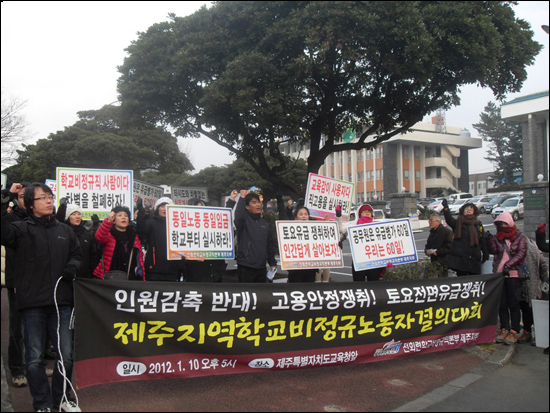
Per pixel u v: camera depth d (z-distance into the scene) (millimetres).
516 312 6801
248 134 12320
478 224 7754
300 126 12164
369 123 13492
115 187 7223
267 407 4512
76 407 4246
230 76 10367
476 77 10711
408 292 5984
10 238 4133
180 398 4637
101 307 4473
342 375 5484
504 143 49875
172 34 12164
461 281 6398
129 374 4574
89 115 35219
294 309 5305
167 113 12844
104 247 5633
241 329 5066
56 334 4391
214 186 39594
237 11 11258
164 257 6227
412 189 54969
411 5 10180
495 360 6047
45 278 4246
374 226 7055
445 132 59156
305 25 10234
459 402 4742
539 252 6949
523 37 11258
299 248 6668
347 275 14062
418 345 6082
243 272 6668
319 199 8297
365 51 10352
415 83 11117
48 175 30969
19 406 4375
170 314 4746
